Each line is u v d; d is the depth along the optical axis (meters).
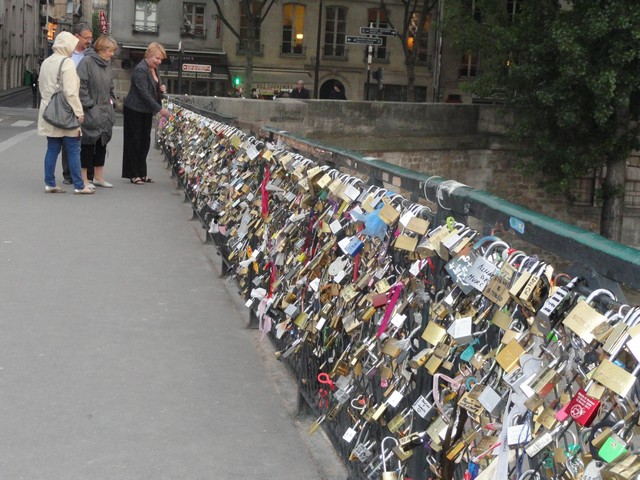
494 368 2.31
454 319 2.56
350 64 49.94
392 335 3.06
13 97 58.41
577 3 20.38
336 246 3.86
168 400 4.43
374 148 23.47
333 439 3.88
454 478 2.64
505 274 2.25
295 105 20.88
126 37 48.12
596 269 1.95
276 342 5.19
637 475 1.64
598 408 1.80
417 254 2.89
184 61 48.28
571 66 20.64
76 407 4.28
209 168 8.11
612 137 23.08
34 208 9.56
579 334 1.86
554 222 2.19
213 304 6.24
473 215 2.61
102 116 11.06
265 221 5.30
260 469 3.73
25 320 5.62
